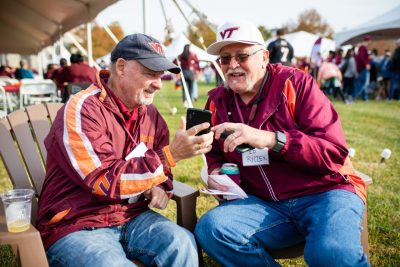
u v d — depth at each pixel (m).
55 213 1.67
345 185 1.84
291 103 1.90
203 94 14.91
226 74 1.99
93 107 1.69
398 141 5.77
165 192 1.89
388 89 12.64
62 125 1.65
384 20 14.19
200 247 1.91
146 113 1.97
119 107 1.81
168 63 1.75
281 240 1.87
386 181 3.83
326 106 1.90
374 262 2.35
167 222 1.79
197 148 1.66
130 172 1.61
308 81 1.94
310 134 1.84
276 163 1.89
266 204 1.94
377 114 8.76
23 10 9.85
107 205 1.74
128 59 1.72
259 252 1.74
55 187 1.72
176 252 1.64
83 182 1.60
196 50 13.16
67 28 9.43
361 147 5.31
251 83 1.94
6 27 14.48
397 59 11.73
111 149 1.68
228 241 1.75
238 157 1.99
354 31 15.48
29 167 2.19
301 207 1.84
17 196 1.49
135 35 1.76
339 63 13.47
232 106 2.06
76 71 6.25
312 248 1.57
